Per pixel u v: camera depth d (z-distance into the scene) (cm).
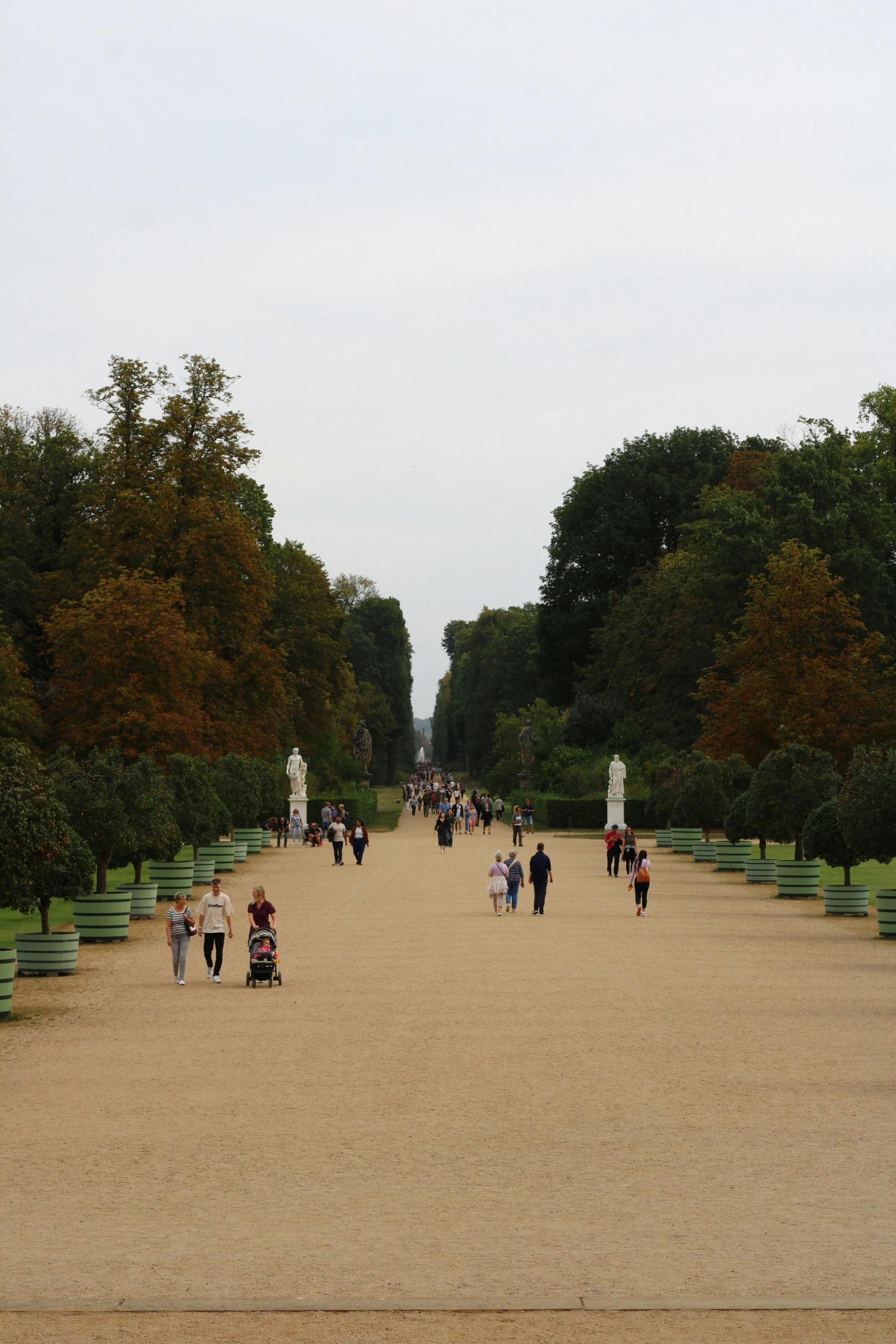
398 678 16838
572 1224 932
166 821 3147
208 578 5859
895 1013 1819
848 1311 767
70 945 2314
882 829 2766
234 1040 1666
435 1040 1648
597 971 2269
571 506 9431
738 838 3962
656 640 7862
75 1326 751
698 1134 1179
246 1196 1005
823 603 5300
